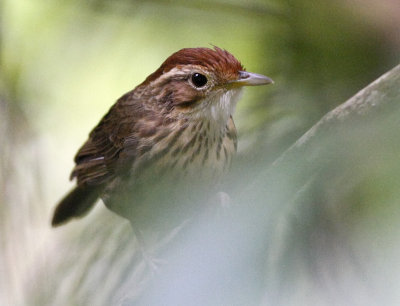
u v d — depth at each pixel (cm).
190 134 295
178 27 304
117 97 306
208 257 281
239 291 282
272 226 283
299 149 284
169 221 297
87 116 306
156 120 296
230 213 282
